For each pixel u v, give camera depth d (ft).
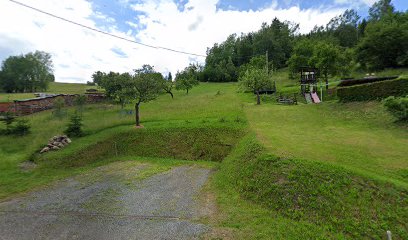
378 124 58.70
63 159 57.06
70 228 30.89
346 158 38.73
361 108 72.28
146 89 74.69
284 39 330.75
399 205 27.58
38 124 81.92
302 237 26.20
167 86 162.50
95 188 43.75
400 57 147.64
